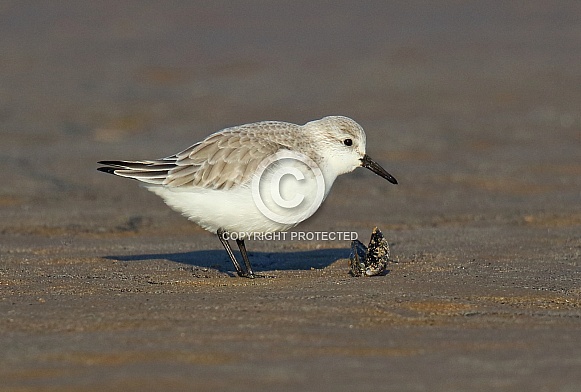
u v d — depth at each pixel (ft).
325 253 39.19
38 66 89.04
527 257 37.68
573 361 23.67
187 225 45.47
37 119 71.20
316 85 82.12
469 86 80.07
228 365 23.08
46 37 100.37
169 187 33.14
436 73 84.53
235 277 34.04
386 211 48.24
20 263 36.42
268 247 40.45
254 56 92.84
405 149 62.03
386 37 98.37
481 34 98.07
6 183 52.65
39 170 56.24
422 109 73.56
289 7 113.39
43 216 46.11
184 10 111.86
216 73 87.66
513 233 42.70
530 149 61.98
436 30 100.53
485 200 50.49
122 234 43.37
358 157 35.60
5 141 64.23
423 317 27.81
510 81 81.00
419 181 54.65
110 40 99.76
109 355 23.72
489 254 38.27
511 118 70.33
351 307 28.66
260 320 27.07
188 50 95.66
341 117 35.78
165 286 32.24
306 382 22.00
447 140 64.34
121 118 72.59
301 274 34.76
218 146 33.19
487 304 29.63
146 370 22.66
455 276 33.63
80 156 60.29
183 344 24.66
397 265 36.19
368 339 25.38
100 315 27.55
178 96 79.92
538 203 49.60
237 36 100.99
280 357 23.72
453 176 55.67
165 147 62.80
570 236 41.93
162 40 99.60
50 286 31.99
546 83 80.07
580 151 61.21
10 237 41.68
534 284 32.45
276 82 83.61
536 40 94.73
